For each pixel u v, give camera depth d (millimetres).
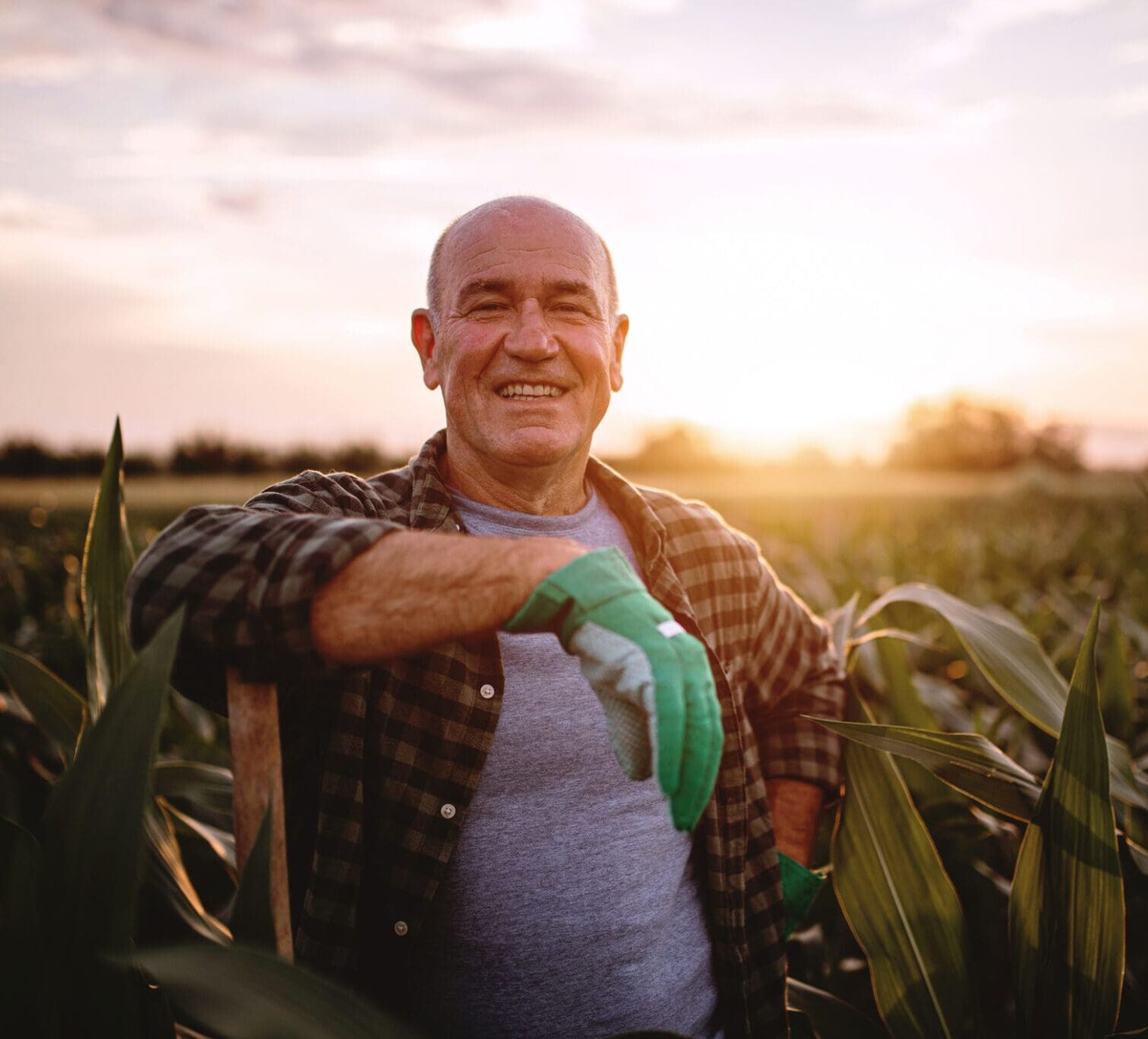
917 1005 1541
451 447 1667
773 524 13578
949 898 1568
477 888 1448
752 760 1734
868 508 21172
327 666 1007
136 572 1105
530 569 943
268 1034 747
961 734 1619
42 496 29219
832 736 1855
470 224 1593
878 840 1638
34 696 1775
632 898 1515
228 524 1123
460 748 1418
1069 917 1397
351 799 1352
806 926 2246
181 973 758
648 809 1566
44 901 939
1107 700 2506
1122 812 1786
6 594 5160
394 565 984
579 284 1560
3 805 2209
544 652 1520
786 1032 1671
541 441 1535
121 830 928
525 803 1477
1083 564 7719
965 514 21422
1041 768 2561
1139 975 2016
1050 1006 1429
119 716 947
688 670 868
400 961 1396
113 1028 942
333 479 1466
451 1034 1481
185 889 1410
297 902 1438
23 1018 932
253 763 1064
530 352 1499
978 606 5062
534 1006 1467
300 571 976
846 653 2104
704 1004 1613
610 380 1710
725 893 1614
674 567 1729
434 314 1675
